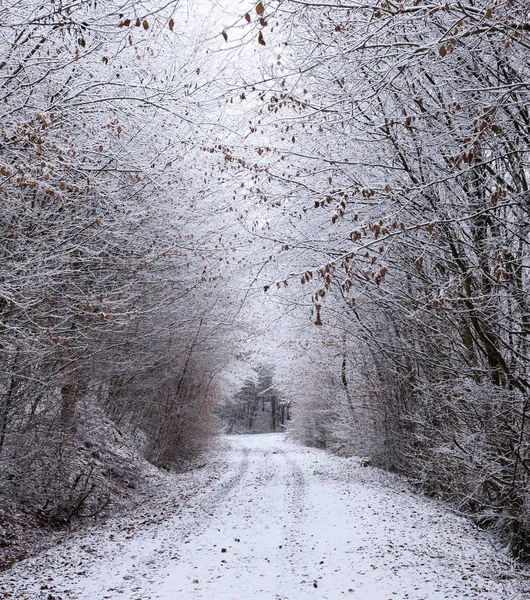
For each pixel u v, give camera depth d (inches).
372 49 259.6
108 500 565.3
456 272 351.9
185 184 502.9
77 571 320.8
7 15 293.1
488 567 328.8
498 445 353.1
